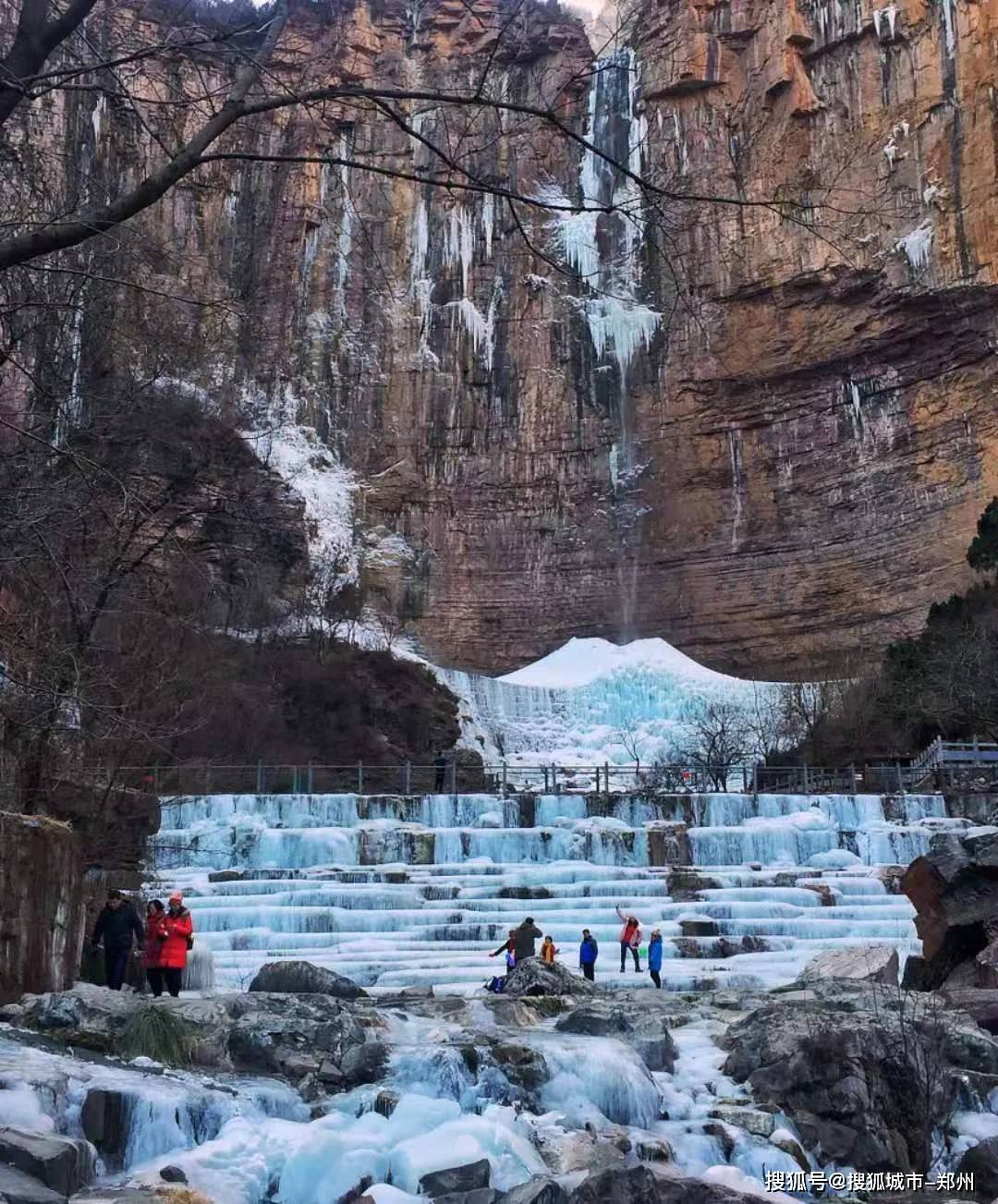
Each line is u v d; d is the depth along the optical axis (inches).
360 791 1590.8
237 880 1160.2
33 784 792.3
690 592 2383.1
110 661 915.4
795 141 2309.3
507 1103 481.1
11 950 572.1
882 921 1027.3
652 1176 389.1
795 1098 494.3
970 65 2133.4
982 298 2086.6
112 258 526.3
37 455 520.1
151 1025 500.7
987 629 1674.5
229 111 345.7
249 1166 413.4
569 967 909.8
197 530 1233.4
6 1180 338.3
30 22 344.2
